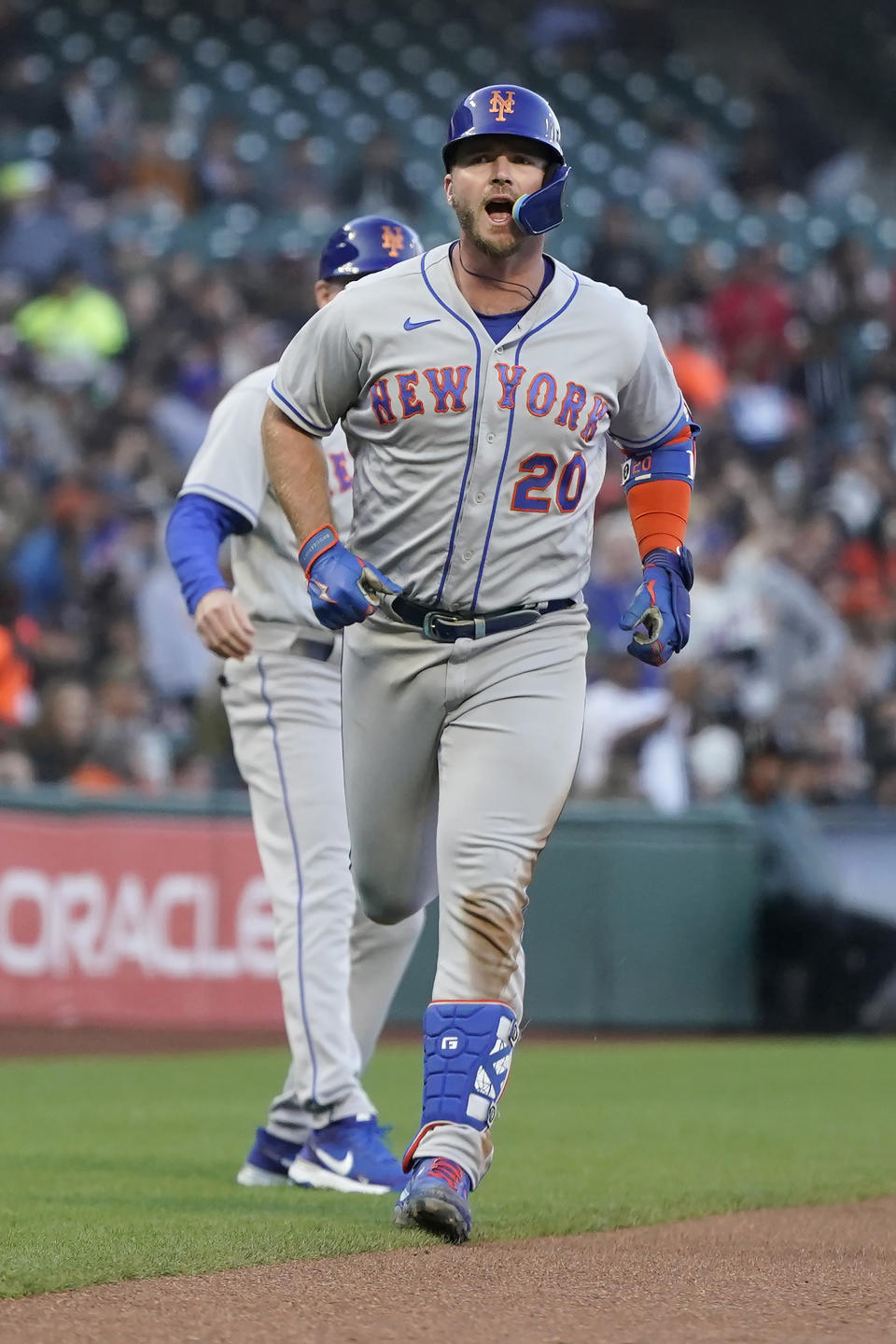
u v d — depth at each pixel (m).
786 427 53.88
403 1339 8.46
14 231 52.31
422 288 11.76
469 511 11.78
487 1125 11.77
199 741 36.78
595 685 38.53
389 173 59.75
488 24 72.81
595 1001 34.81
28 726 35.41
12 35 65.25
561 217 11.33
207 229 57.72
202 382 49.59
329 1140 14.57
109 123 60.94
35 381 47.88
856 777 40.75
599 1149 18.08
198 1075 25.75
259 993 33.41
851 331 58.62
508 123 11.37
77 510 41.91
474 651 11.98
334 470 14.85
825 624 43.31
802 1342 8.60
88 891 31.83
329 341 11.90
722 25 76.31
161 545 41.84
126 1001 32.12
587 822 34.91
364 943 15.14
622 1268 10.68
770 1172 16.23
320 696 14.83
